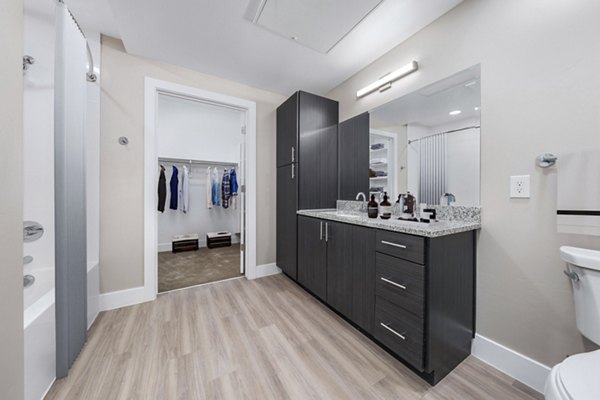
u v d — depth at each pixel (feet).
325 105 8.23
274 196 9.37
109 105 6.37
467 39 4.68
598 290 2.90
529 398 3.61
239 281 8.49
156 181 7.04
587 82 3.29
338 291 5.77
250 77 8.00
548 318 3.70
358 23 5.41
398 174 6.27
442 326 3.91
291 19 5.30
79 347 4.47
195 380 3.89
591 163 3.21
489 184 4.41
